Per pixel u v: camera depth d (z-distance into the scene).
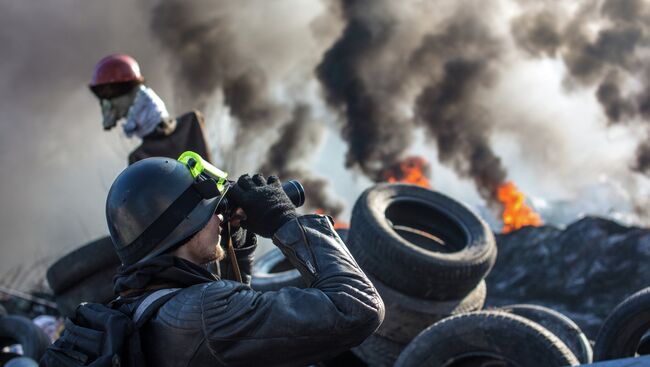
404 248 4.93
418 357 4.05
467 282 4.98
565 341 4.67
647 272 8.50
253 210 1.73
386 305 4.98
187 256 1.73
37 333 5.76
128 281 1.66
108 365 1.52
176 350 1.57
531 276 9.49
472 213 5.57
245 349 1.55
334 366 5.20
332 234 1.74
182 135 4.83
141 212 1.67
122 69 4.85
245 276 2.14
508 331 3.88
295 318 1.55
